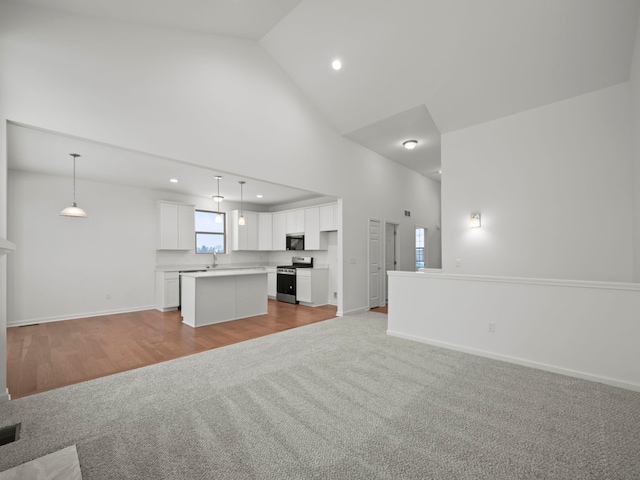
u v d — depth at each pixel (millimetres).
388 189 6711
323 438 1890
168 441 1869
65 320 5246
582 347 2756
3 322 2369
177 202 6676
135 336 4227
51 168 4871
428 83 3988
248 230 7957
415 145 5898
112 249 5875
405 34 3547
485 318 3320
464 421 2066
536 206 3812
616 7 2779
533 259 3834
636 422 2037
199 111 3598
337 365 3088
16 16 2453
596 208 3434
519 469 1605
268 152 4328
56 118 2613
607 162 3365
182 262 6934
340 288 5559
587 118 3477
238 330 4531
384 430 1970
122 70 3016
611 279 3346
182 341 3982
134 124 3082
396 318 4113
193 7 3043
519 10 3010
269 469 1619
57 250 5270
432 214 8375
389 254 6914
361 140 5707
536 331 2998
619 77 3240
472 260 4309
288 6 3455
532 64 3387
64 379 2818
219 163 3773
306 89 4785
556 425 2010
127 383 2707
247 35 3979
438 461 1674
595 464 1639
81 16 2785
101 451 1776
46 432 1974
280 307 6520
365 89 4410
